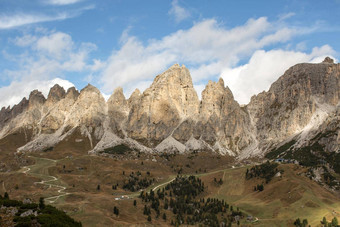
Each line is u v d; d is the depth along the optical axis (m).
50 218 138.00
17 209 144.88
